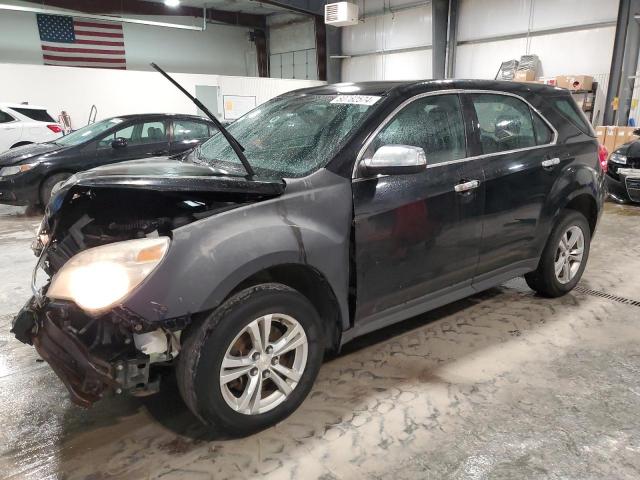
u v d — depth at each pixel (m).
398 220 2.40
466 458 1.98
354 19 13.77
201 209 1.98
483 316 3.31
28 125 9.98
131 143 6.91
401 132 2.48
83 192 2.06
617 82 10.02
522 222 3.04
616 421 2.20
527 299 3.61
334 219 2.20
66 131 12.18
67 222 2.15
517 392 2.43
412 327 3.16
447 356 2.79
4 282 4.05
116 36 15.26
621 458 1.97
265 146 2.65
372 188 2.31
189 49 16.95
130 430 2.19
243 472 1.92
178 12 16.28
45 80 12.42
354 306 2.36
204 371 1.88
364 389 2.47
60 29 14.30
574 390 2.44
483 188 2.75
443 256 2.65
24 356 2.86
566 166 3.26
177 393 2.48
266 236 1.97
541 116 3.21
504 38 11.94
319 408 2.31
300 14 16.25
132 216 2.11
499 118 2.97
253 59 18.70
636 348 2.87
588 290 3.79
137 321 1.73
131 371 1.80
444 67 13.20
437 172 2.55
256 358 2.04
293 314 2.09
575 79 9.99
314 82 16.39
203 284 1.81
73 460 2.00
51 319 1.86
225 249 1.87
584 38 10.48
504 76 11.52
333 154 2.28
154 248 1.78
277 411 2.14
